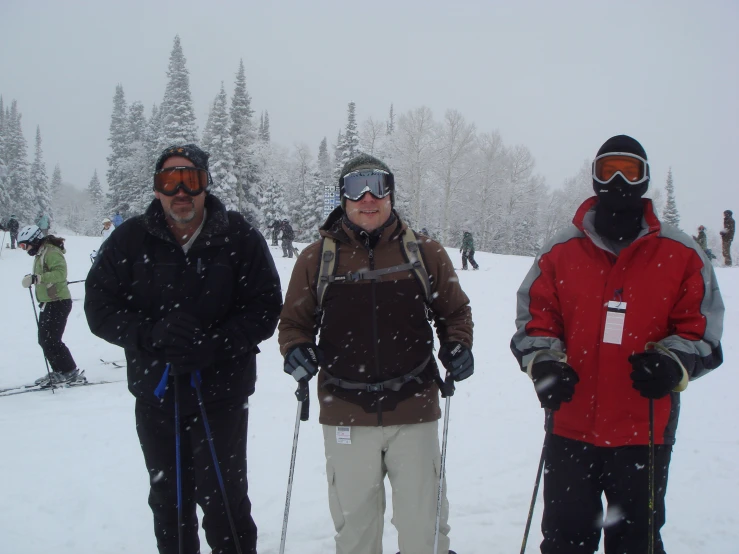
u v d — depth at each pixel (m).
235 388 2.71
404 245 2.66
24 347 9.42
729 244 20.84
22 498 3.82
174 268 2.68
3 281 16.34
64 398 6.39
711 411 5.59
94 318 2.66
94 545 3.32
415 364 2.62
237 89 42.47
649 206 2.44
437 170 47.00
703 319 2.34
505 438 4.93
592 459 2.46
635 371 2.24
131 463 4.43
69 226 101.50
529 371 2.47
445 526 2.70
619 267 2.43
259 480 4.14
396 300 2.59
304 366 2.52
